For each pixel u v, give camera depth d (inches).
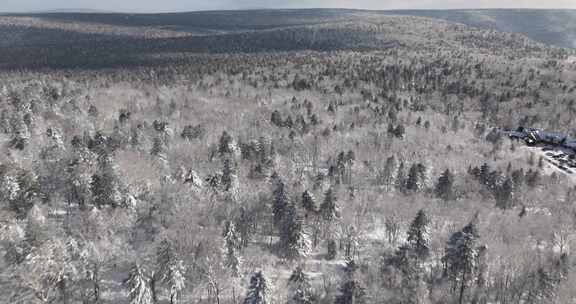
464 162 5556.1
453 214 3838.6
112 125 5959.6
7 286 2454.5
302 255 3181.6
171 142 5364.2
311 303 2628.0
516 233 3462.1
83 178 3575.3
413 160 5438.0
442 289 2955.2
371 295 2696.9
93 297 2650.1
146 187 3489.2
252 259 3105.3
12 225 2817.4
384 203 4037.9
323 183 4424.2
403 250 2989.7
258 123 6727.4
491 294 3004.4
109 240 2901.1
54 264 2517.2
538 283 2792.8
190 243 2832.2
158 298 2763.3
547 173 5629.9
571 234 3454.7
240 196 3764.8
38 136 4899.1
